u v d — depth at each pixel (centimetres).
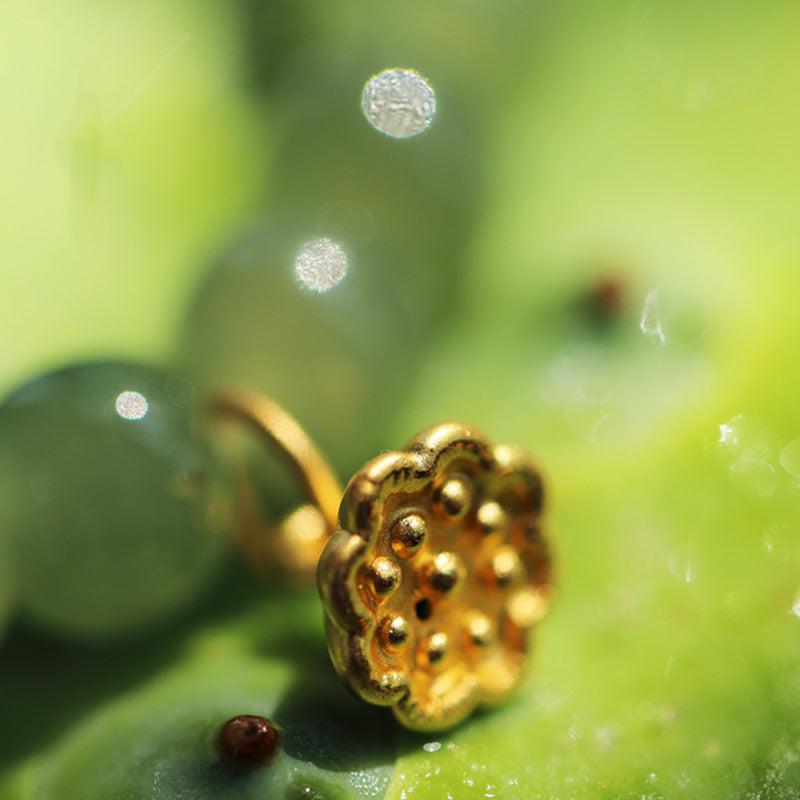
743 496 14
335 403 14
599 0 18
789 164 16
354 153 14
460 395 14
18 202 15
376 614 12
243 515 13
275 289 13
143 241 15
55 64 15
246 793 12
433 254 15
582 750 13
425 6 16
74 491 13
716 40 17
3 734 13
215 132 15
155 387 13
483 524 13
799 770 13
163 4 16
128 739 13
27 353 14
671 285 15
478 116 15
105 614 13
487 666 13
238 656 13
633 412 14
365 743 13
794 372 14
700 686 13
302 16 16
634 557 14
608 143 17
